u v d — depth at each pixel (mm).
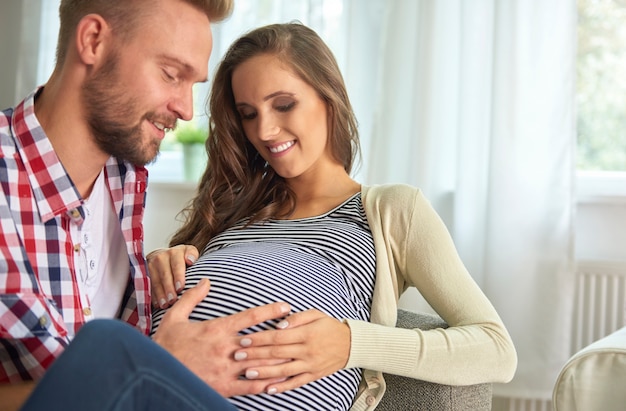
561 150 2314
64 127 1195
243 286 1285
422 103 2434
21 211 1134
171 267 1404
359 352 1269
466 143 2418
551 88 2324
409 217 1478
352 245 1448
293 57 1500
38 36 2998
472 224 2436
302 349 1199
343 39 2650
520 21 2336
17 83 3006
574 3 2307
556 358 2293
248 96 1508
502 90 2330
